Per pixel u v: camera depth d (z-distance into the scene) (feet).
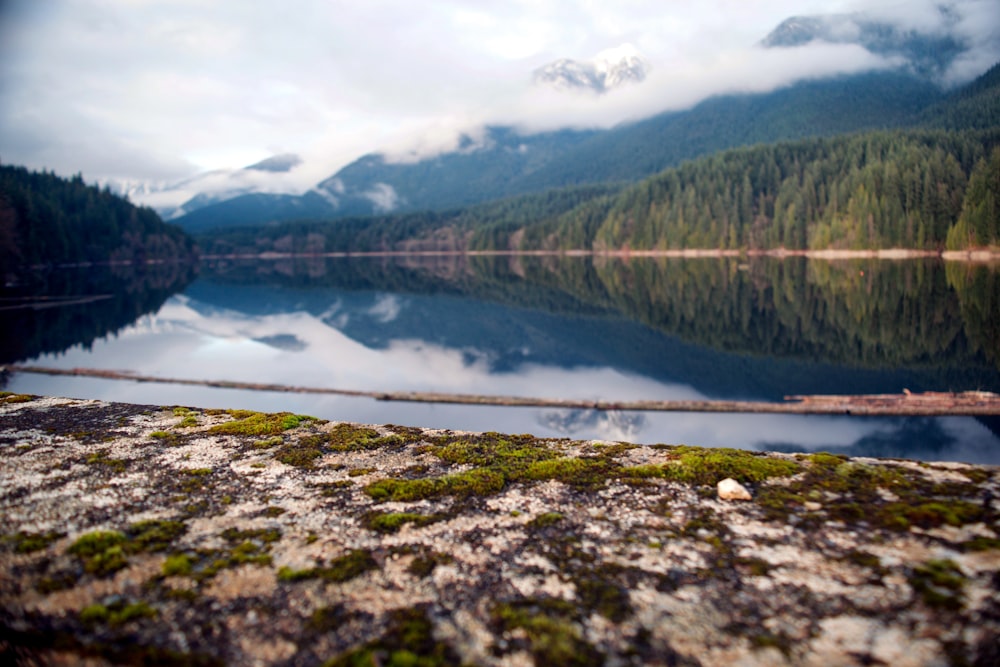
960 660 7.21
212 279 358.84
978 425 67.77
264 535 10.59
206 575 9.31
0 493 12.27
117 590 8.96
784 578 9.12
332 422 17.62
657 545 10.23
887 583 8.82
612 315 171.42
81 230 465.06
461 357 120.16
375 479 13.23
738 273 285.84
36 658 7.69
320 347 132.67
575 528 10.89
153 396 87.97
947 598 8.32
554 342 134.92
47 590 8.96
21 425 17.11
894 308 151.23
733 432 68.08
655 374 102.01
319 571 9.44
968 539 9.81
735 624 8.10
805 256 381.81
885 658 7.34
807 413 74.95
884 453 60.08
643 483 12.74
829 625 8.00
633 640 7.84
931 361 100.99
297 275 398.01
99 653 7.70
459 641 7.86
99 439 15.87
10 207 313.32
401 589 9.00
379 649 7.68
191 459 14.39
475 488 12.61
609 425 71.56
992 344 108.99
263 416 17.98
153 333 151.53
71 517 11.23
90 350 128.57
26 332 151.33
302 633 8.03
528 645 7.76
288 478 13.26
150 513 11.44
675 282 260.21
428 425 72.13
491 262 522.47
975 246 284.82
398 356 121.70
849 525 10.59
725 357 112.98
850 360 104.83
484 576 9.36
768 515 11.14
